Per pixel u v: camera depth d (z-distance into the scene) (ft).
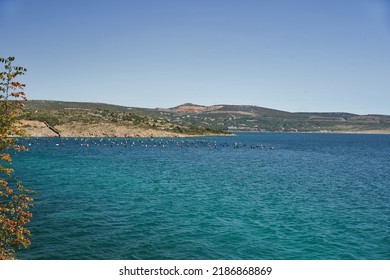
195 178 175.52
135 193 131.75
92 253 69.41
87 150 362.94
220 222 93.40
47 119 649.20
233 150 415.23
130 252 70.44
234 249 73.36
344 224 93.09
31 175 172.96
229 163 261.85
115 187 143.95
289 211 107.04
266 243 77.25
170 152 361.51
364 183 169.58
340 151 439.22
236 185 155.74
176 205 112.88
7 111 44.45
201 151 385.70
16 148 46.26
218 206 112.37
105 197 122.93
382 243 78.23
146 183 156.15
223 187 149.59
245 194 134.21
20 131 45.57
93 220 92.58
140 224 89.97
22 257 66.33
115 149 388.16
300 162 282.15
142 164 239.91
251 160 291.79
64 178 165.78
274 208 110.83
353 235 83.71
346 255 70.90
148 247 73.46
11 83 44.19
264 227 89.35
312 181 173.58
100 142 499.10
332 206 115.34
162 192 135.03
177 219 95.71
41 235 78.84
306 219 97.71
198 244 75.87
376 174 206.69
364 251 73.26
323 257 69.72
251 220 95.96
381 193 141.69
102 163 240.73
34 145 409.28
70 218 93.61
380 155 375.86
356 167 247.70
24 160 247.29
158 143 513.45
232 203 117.29
